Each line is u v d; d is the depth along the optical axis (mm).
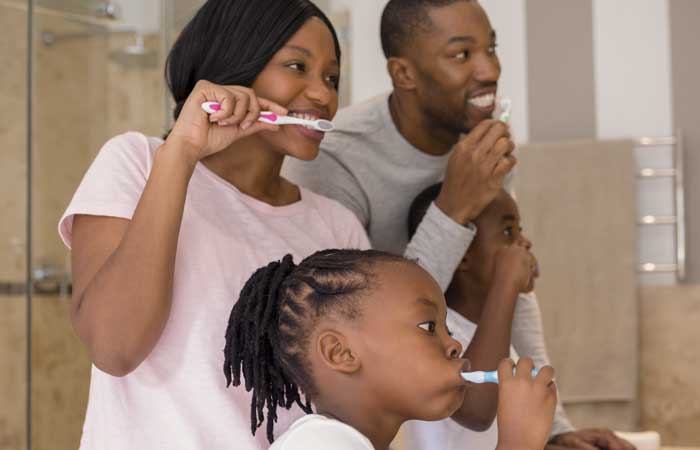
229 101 970
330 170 1542
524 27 3480
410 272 939
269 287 967
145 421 970
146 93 2096
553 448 1472
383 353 906
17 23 1993
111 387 983
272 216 1135
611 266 3199
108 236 984
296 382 953
